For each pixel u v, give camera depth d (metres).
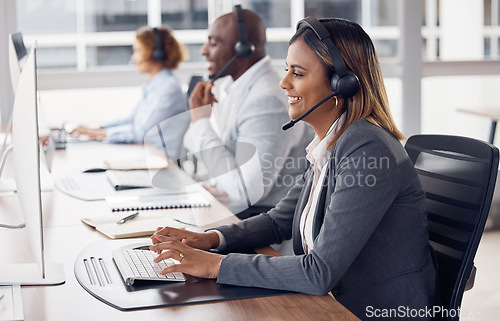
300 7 4.17
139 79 4.18
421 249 1.45
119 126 3.88
